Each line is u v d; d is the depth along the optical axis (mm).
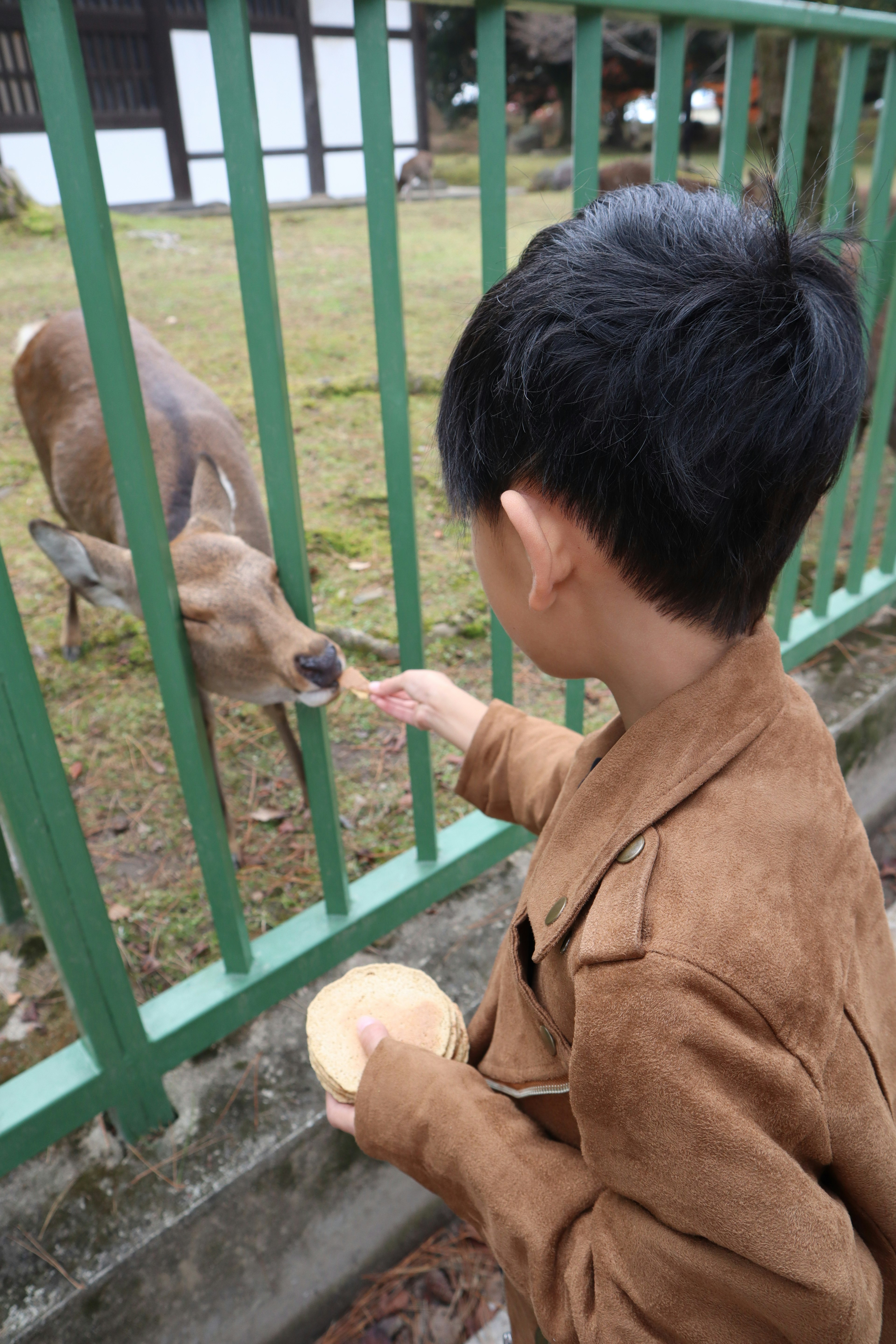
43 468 3482
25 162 13562
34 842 1280
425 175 13680
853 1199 721
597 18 1531
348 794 2518
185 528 2078
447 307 6672
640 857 711
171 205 14203
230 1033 1683
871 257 2223
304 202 14352
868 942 764
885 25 1979
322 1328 1682
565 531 710
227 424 2873
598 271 667
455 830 2004
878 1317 665
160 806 2535
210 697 2502
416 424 4590
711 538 668
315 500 4004
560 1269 782
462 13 20906
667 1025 631
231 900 1561
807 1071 646
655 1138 644
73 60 999
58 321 3246
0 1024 1842
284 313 6758
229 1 1097
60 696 3006
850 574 2748
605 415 644
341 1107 1089
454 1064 977
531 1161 845
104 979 1415
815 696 2611
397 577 1646
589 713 2758
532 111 20953
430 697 1373
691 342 627
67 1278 1411
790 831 700
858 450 4625
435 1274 1719
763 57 3633
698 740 737
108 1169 1530
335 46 15211
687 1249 661
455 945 1925
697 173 1047
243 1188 1526
